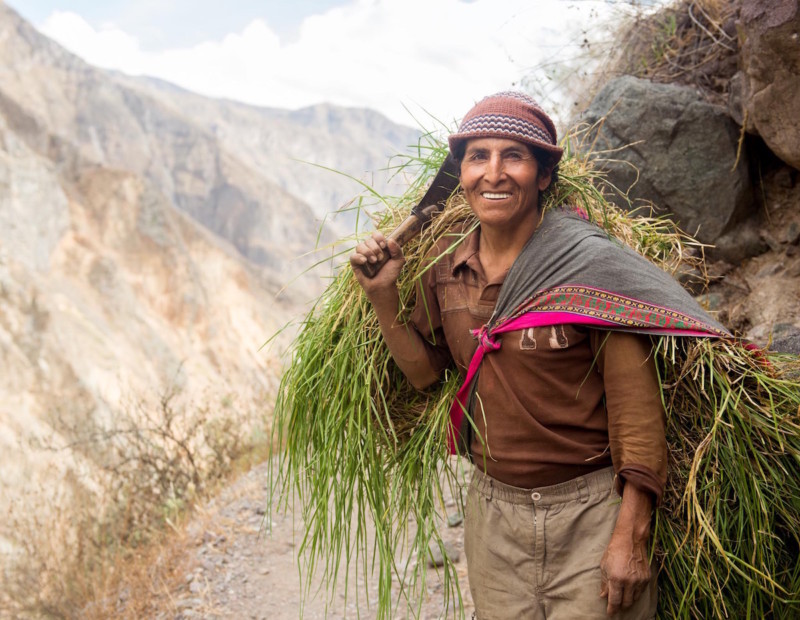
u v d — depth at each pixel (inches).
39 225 3319.4
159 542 206.1
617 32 187.2
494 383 84.7
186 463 259.9
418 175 103.6
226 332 3814.0
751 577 81.7
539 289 81.0
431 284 91.7
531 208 85.7
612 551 78.8
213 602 165.0
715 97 163.0
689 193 155.3
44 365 2365.9
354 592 158.9
